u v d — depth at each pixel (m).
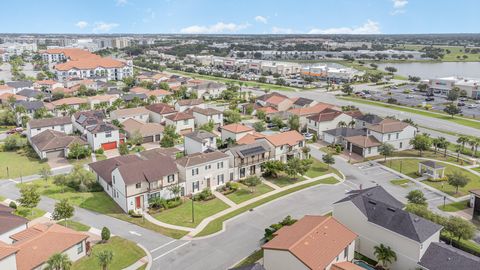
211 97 180.12
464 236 52.56
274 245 46.78
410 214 51.00
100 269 49.62
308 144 109.75
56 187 77.31
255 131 107.19
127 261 51.91
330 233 48.81
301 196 74.19
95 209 68.00
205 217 65.56
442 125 132.38
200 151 90.69
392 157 99.06
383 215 52.16
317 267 42.59
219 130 121.38
